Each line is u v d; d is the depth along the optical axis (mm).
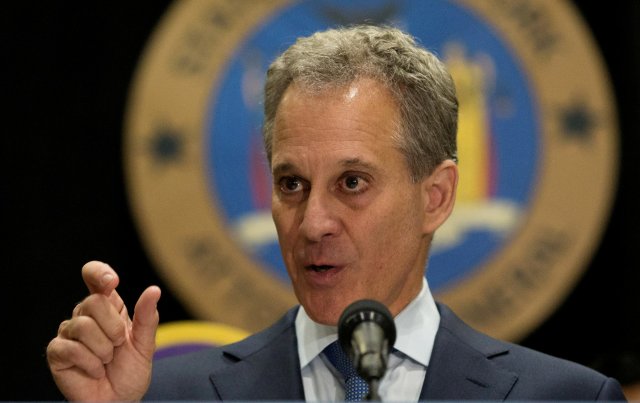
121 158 15148
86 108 15164
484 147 15289
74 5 15219
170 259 14969
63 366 6980
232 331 11570
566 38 15383
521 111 15312
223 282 15016
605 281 15242
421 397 7793
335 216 7469
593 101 15312
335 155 7414
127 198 15133
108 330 6832
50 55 15164
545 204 15219
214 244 15039
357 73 7648
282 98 7789
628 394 11430
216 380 8148
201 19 15195
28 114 15125
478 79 15336
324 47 7766
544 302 15094
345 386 7789
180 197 15047
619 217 15336
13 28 15172
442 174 8086
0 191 15031
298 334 8234
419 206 7859
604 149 15289
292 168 7535
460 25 15359
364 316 5922
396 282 7766
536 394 7816
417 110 7773
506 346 8281
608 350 15148
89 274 6793
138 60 15203
